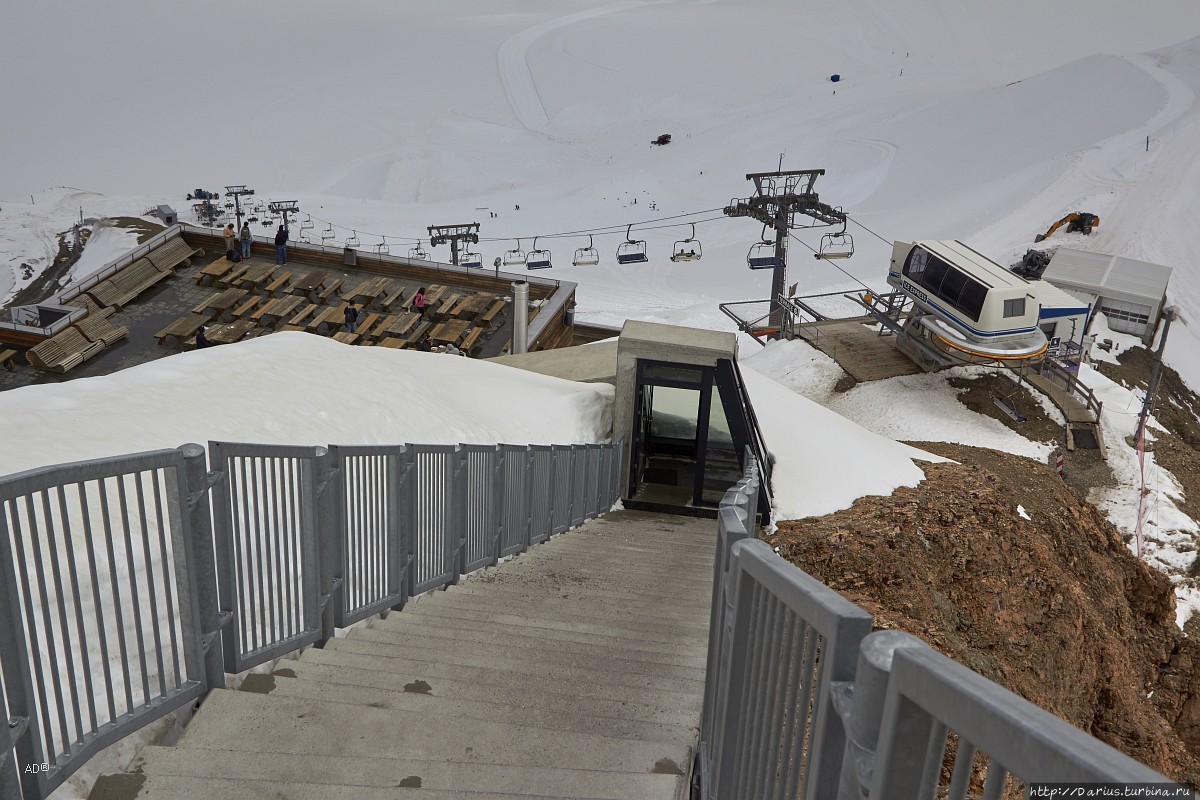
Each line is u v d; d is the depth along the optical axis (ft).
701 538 40.09
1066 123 429.38
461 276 105.09
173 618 11.62
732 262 280.92
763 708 6.64
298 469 15.24
